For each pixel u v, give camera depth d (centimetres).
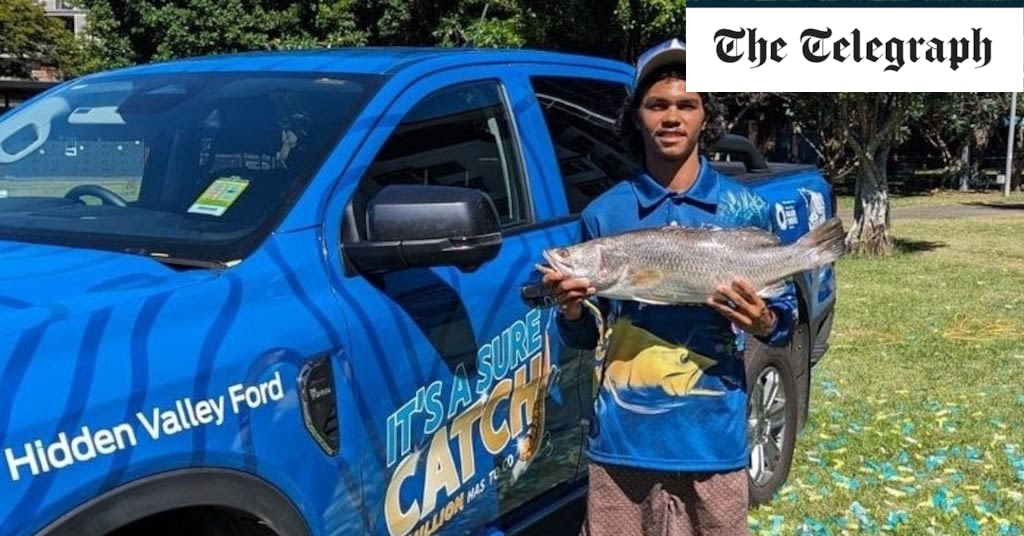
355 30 2052
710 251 253
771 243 255
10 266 239
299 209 264
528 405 324
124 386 204
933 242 1612
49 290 221
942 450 539
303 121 296
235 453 221
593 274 252
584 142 388
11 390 190
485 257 259
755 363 441
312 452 241
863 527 437
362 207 277
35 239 266
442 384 284
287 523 235
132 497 202
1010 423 593
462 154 325
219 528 230
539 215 348
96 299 216
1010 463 519
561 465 347
